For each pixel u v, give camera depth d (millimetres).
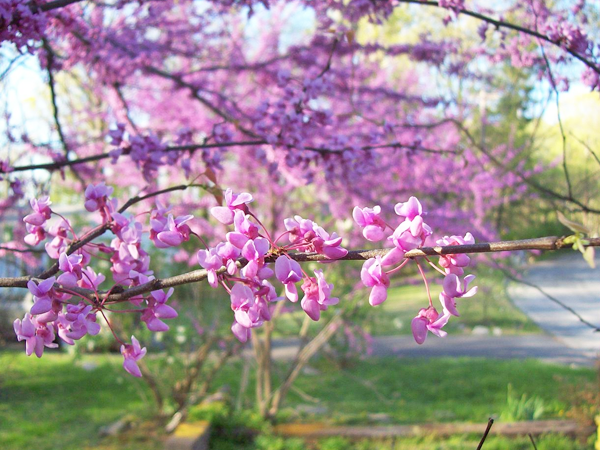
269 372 6914
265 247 1153
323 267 7113
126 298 1355
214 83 6090
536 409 6887
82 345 8320
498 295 15875
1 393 8109
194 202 6449
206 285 7664
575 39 3131
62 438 6344
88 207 1764
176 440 5734
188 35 5195
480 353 11680
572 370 9656
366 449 6074
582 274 23016
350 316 7535
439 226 7871
